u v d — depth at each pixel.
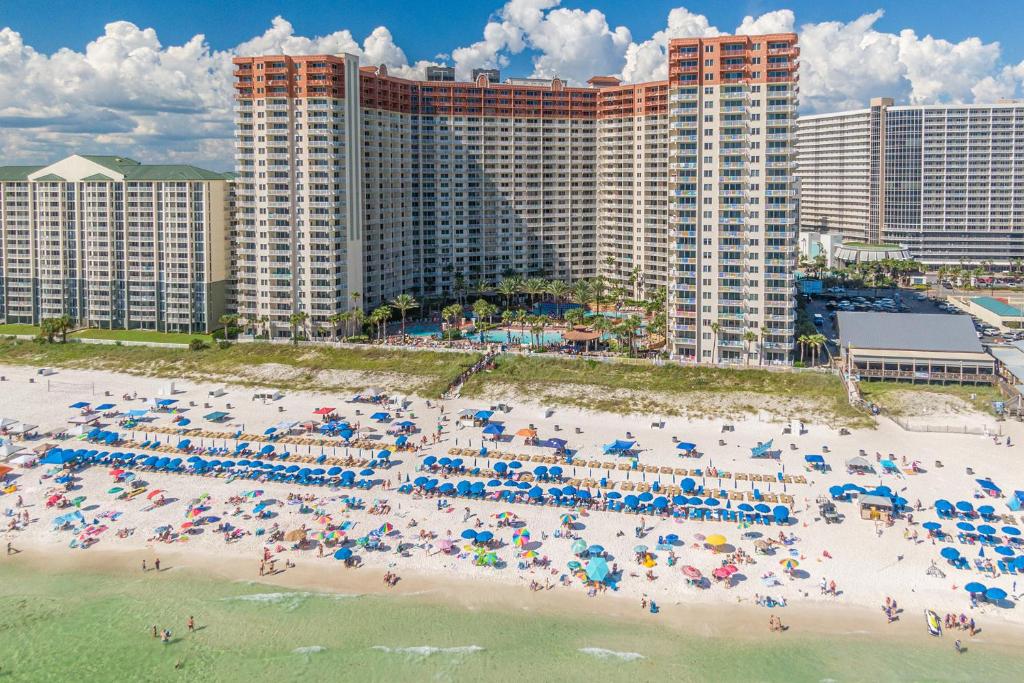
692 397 189.38
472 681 92.75
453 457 154.50
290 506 134.62
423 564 116.50
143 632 103.00
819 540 120.25
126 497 138.62
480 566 115.50
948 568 112.25
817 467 147.50
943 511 127.25
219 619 105.25
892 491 135.75
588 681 92.25
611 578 111.69
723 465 149.62
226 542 123.75
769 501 132.62
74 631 103.38
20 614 106.88
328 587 111.69
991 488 133.12
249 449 160.38
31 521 131.00
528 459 153.62
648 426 173.88
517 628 102.06
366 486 141.00
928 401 181.12
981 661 94.50
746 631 100.75
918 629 100.56
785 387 192.12
